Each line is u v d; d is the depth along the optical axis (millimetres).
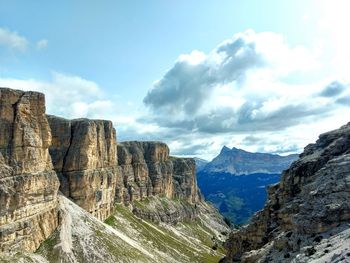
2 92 154625
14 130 154875
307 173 143750
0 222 138125
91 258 173500
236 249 169875
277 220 149000
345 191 112938
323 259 88438
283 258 111625
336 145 144375
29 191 156750
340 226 106500
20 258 140500
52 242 166250
